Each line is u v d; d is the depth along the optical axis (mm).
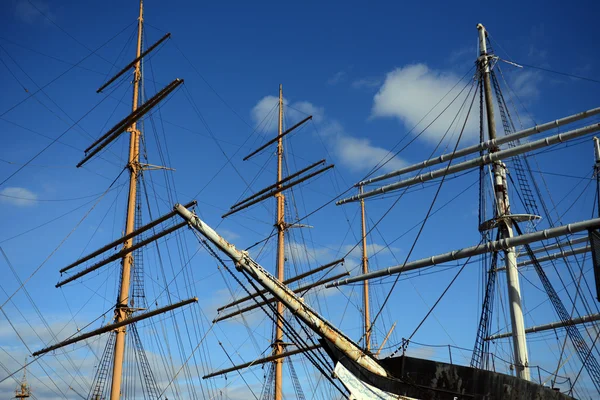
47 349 44031
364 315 57750
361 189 42500
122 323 43094
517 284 32094
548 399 24891
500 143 35688
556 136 33500
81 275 44750
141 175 48594
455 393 23281
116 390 42406
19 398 43656
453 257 34281
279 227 58594
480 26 38125
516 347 30594
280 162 61219
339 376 22766
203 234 23500
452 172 36812
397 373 23234
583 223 30125
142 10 52438
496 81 37531
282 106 64125
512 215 33531
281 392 53750
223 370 56500
